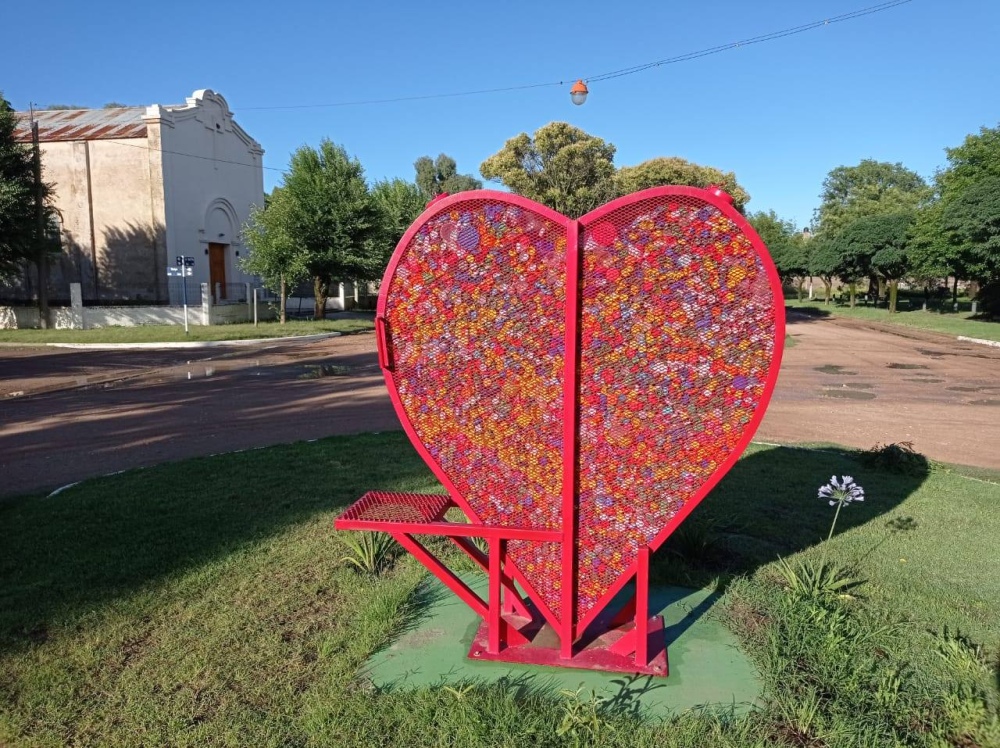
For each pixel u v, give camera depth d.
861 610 3.66
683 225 2.86
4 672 3.17
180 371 14.84
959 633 3.40
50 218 26.62
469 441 3.18
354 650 3.31
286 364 16.12
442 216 3.06
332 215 27.41
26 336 21.73
